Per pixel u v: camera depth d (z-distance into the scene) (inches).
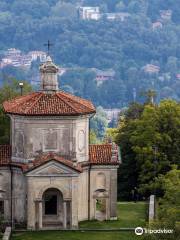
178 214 6875.0
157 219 7140.8
